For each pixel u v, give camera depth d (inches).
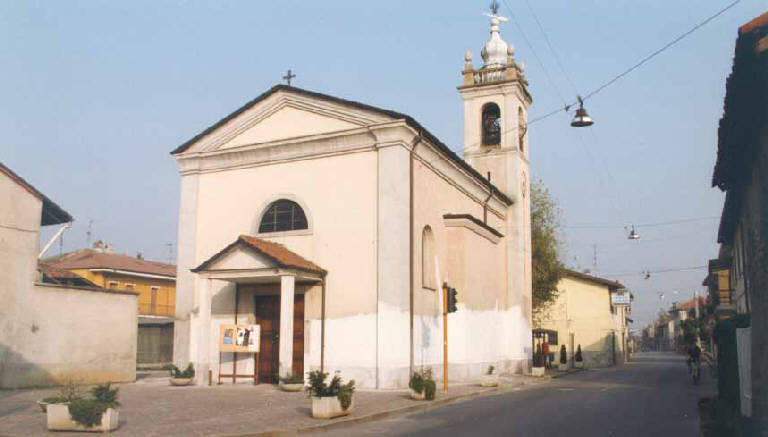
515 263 1176.2
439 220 908.0
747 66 340.8
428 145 855.1
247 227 869.2
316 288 800.3
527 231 1251.8
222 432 445.7
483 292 1031.0
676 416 552.1
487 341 1042.1
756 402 418.9
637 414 563.8
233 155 890.1
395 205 773.3
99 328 824.3
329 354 778.8
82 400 449.7
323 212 818.2
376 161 797.2
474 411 587.5
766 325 384.2
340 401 524.7
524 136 1282.0
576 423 498.6
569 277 1961.1
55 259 1669.5
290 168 852.0
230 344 781.9
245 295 840.9
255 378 794.2
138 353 1320.1
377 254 773.9
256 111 885.8
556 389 861.2
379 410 569.0
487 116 1268.5
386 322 753.0
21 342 739.4
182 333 878.4
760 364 400.8
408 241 789.9
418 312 818.8
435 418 541.0
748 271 514.0
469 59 1261.1
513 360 1147.3
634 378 1169.4
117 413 457.1
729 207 689.0
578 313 1952.5
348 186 808.9
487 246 1071.6
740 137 421.7
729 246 1029.8
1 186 736.3
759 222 411.5
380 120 795.4
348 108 816.9
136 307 875.4
